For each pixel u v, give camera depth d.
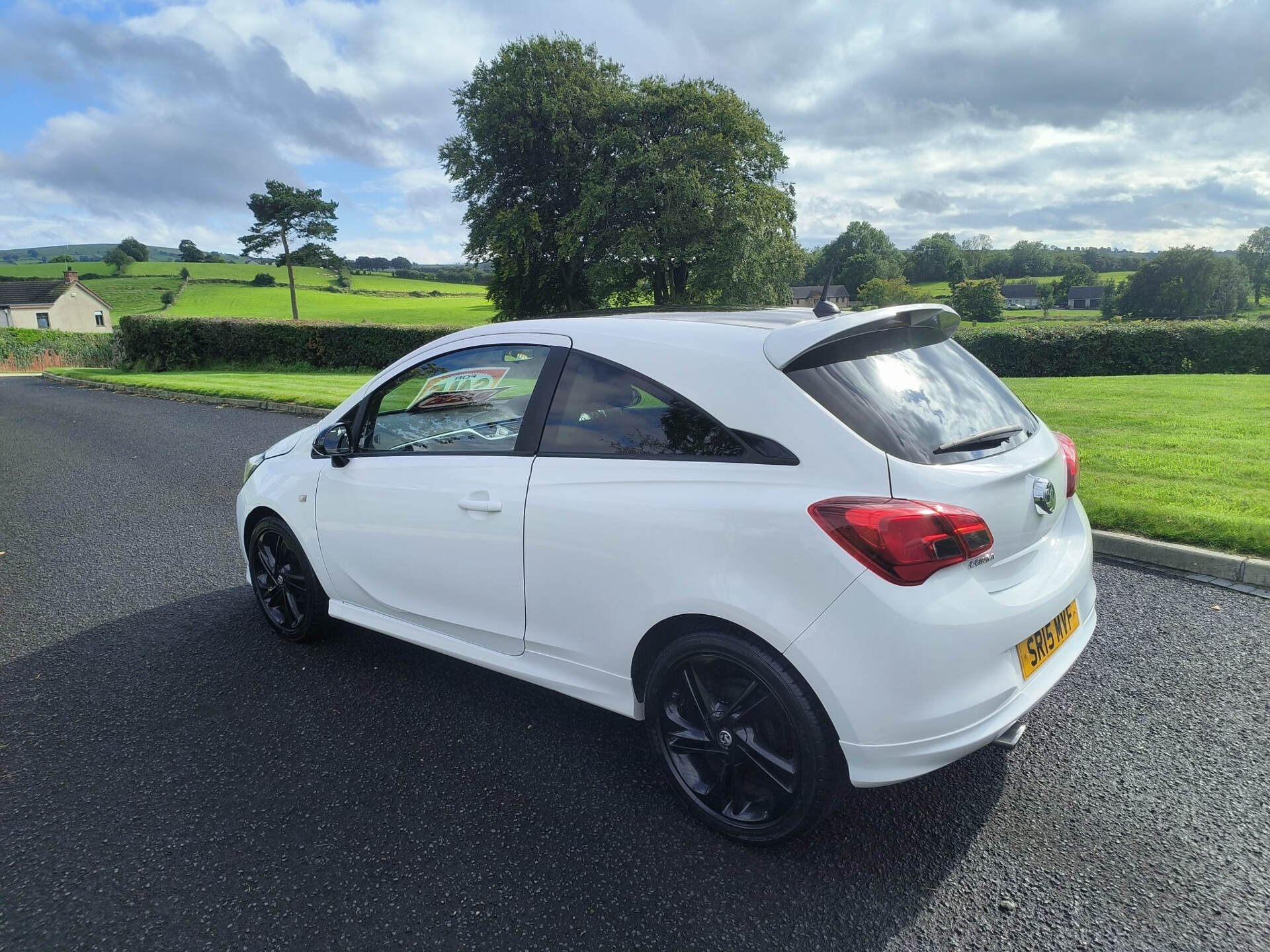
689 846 2.51
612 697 2.77
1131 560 5.00
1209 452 7.44
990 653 2.22
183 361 25.08
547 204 42.72
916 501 2.13
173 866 2.46
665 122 41.00
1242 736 3.02
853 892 2.29
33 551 5.89
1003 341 21.98
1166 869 2.35
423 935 2.16
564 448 2.77
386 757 3.06
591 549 2.63
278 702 3.51
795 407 2.29
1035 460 2.51
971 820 2.60
